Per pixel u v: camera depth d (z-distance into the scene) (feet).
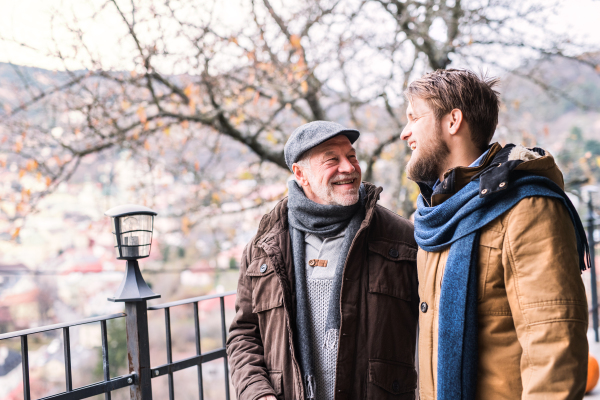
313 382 4.26
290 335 4.33
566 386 2.75
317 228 4.64
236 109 14.66
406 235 4.59
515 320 3.09
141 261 25.39
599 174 16.15
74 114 13.93
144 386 5.08
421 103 3.77
